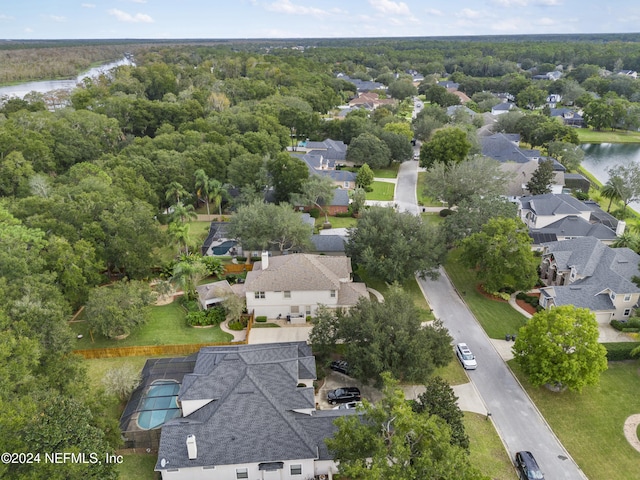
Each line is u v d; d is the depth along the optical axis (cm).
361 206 9056
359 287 5922
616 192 9031
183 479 3344
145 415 3844
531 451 3800
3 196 7362
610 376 4691
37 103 13612
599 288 5547
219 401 3619
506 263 5847
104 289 5253
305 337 5294
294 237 6775
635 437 3941
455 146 10394
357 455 2981
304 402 3744
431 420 2839
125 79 17138
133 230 6134
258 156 9369
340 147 13062
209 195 8731
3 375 3128
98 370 4756
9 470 2636
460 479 2656
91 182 6875
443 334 4472
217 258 6844
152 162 8875
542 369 4225
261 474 3372
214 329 5503
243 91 17638
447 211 9056
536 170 9450
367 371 4231
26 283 4438
